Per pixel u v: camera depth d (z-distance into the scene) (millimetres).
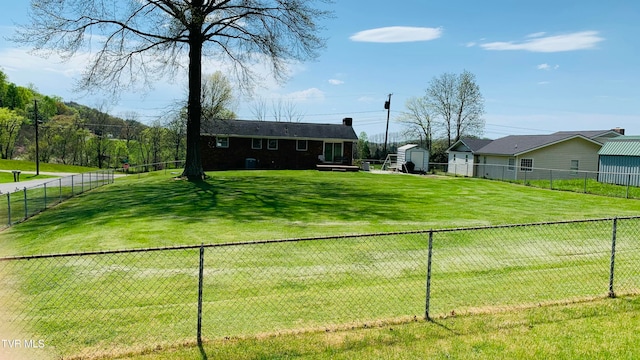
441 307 6723
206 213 14703
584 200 20031
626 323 6016
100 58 22969
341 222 13570
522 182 29344
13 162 54531
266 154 38344
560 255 9898
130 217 13938
